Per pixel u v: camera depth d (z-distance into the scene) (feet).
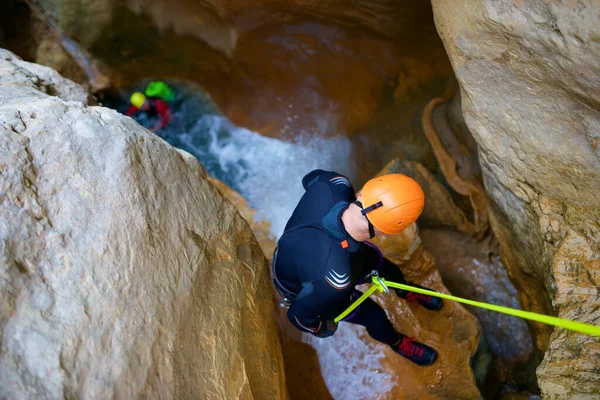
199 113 17.06
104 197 5.96
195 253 6.73
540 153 7.96
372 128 14.70
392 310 10.18
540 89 7.59
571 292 7.34
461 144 13.03
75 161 6.01
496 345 11.84
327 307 6.99
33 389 4.49
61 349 4.80
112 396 4.91
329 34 14.30
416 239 10.12
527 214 8.79
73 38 15.79
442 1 8.27
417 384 9.53
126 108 17.60
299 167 15.44
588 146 7.38
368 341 9.98
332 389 9.64
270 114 16.16
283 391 7.46
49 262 5.21
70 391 4.68
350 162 14.85
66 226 5.52
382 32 13.80
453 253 12.68
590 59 6.40
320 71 15.10
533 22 6.87
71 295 5.15
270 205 14.80
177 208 6.86
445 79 13.80
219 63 15.92
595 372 6.59
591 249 7.46
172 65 16.70
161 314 5.76
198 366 5.88
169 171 7.06
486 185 10.04
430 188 12.59
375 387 9.61
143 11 15.26
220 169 16.14
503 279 12.42
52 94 10.05
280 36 14.69
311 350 9.96
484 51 7.96
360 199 6.63
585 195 7.69
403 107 14.32
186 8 14.87
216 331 6.36
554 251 7.97
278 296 10.35
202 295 6.52
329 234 6.70
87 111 6.72
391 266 8.72
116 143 6.48
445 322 9.98
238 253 7.78
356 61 14.62
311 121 15.65
